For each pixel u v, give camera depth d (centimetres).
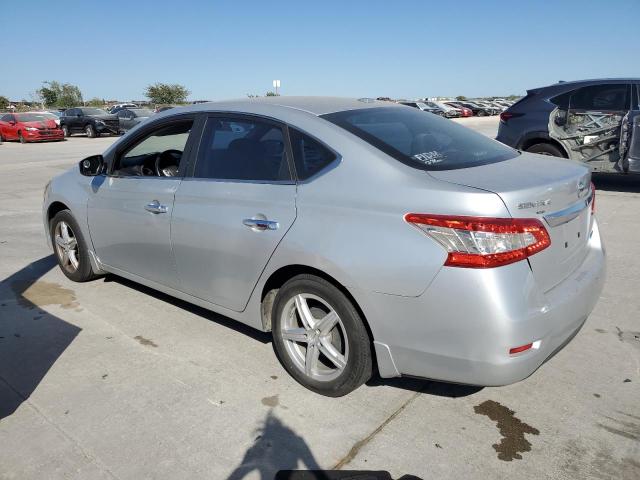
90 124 2833
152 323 407
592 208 325
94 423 286
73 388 320
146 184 390
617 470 248
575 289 275
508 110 905
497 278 240
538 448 263
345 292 283
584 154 836
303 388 317
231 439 273
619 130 796
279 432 278
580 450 261
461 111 4219
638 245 576
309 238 287
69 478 247
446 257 246
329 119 313
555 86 860
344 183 283
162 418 290
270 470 251
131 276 428
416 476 245
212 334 388
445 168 280
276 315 320
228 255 332
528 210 251
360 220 271
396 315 262
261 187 317
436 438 271
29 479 246
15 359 355
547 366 336
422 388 316
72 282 496
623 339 369
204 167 355
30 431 280
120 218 410
